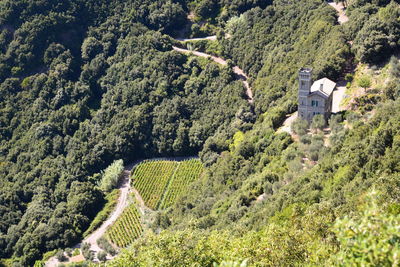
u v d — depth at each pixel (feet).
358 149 299.38
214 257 184.24
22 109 602.85
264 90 543.39
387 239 86.17
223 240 212.43
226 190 411.13
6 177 543.39
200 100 604.49
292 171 350.43
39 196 512.22
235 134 528.22
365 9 485.56
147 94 613.11
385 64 424.05
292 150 377.30
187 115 599.16
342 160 302.25
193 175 530.27
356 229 91.45
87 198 502.79
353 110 398.21
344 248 98.17
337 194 266.98
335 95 433.89
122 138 580.71
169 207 472.85
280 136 411.54
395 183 220.43
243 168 422.82
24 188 526.57
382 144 283.59
